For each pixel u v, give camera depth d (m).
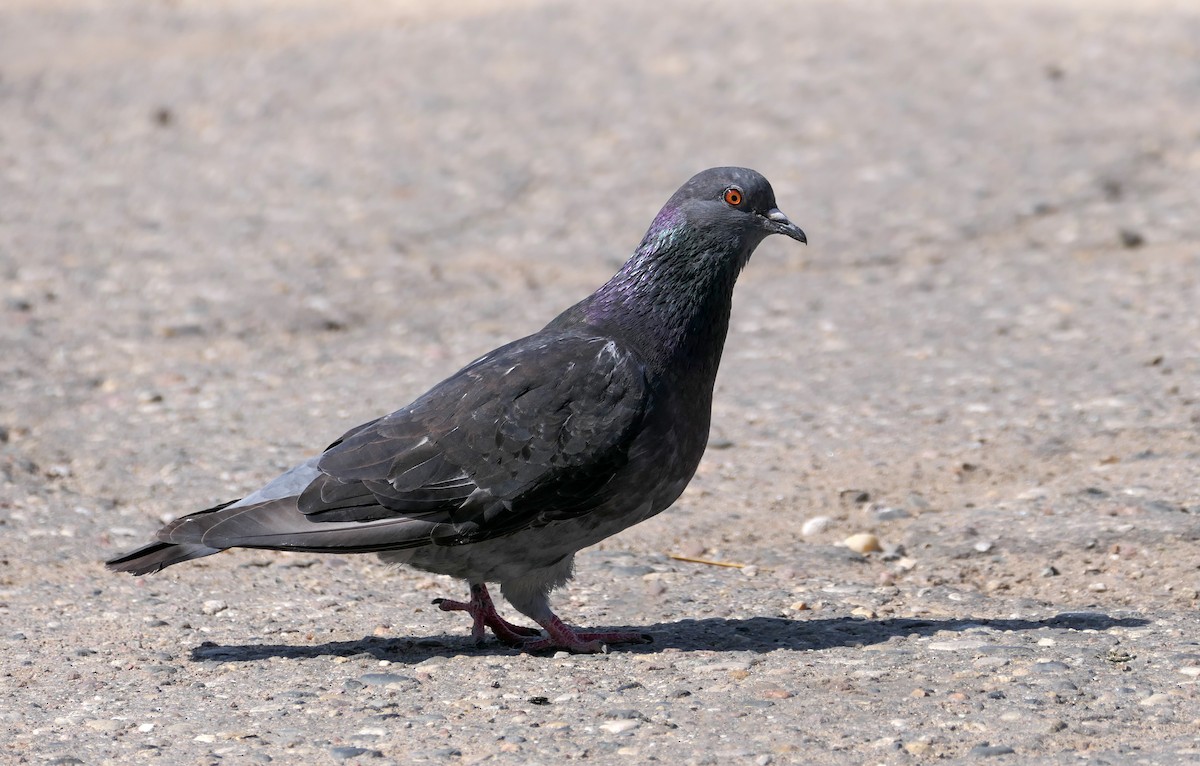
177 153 21.80
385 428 7.62
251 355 14.23
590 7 30.38
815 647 7.74
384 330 14.95
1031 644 7.63
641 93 23.67
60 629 8.38
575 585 9.12
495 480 7.41
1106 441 11.22
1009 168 19.42
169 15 32.97
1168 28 26.25
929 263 16.56
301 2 33.81
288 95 24.84
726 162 20.20
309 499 7.48
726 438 11.84
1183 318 14.19
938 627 8.05
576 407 7.45
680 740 6.45
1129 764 6.05
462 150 21.25
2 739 6.68
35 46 30.17
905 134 21.02
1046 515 9.85
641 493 7.63
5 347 14.16
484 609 8.05
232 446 11.88
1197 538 9.27
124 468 11.41
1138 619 8.09
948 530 9.80
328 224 18.27
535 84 24.58
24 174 20.78
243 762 6.36
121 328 14.81
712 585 9.08
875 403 12.45
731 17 28.70
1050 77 23.47
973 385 12.73
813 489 10.78
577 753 6.34
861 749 6.29
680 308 7.72
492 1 32.22
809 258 16.91
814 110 22.30
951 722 6.56
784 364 13.66
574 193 19.27
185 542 7.39
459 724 6.73
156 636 8.23
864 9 29.03
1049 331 14.12
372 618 8.57
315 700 7.12
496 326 14.91
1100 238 16.98
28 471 11.34
